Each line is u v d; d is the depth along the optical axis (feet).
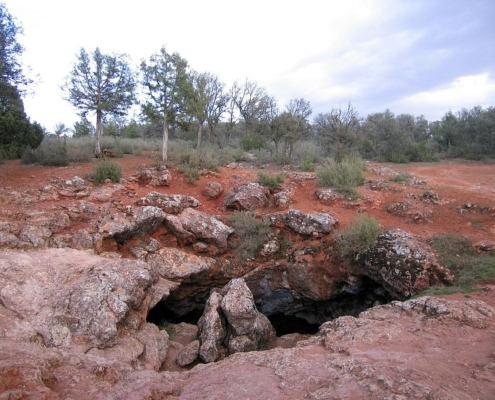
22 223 36.09
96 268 30.01
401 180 58.54
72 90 62.28
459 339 21.22
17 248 32.71
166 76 62.44
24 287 26.78
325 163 63.46
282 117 84.99
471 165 80.69
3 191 42.60
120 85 64.49
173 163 61.98
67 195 45.01
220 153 83.97
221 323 32.14
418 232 42.16
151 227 42.06
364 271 40.09
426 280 33.96
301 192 55.77
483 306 24.71
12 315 23.95
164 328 37.55
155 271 37.27
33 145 61.57
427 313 25.16
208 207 51.85
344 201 51.21
